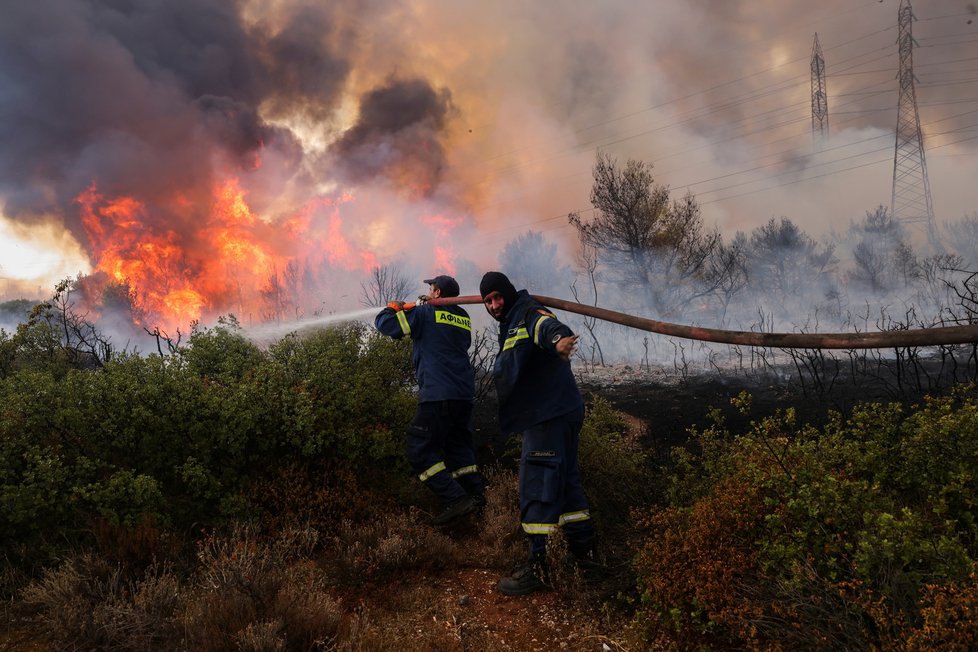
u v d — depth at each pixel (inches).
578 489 136.3
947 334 59.8
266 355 200.5
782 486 110.4
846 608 90.4
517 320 132.7
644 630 108.0
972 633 77.0
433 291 177.9
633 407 280.1
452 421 166.9
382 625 120.6
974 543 97.6
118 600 116.8
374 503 166.2
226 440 153.0
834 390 282.8
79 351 256.8
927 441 112.2
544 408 131.3
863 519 98.6
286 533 145.9
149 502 138.7
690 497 141.9
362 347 204.8
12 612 117.2
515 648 114.2
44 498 130.1
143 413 145.5
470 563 146.5
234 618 109.8
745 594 102.5
